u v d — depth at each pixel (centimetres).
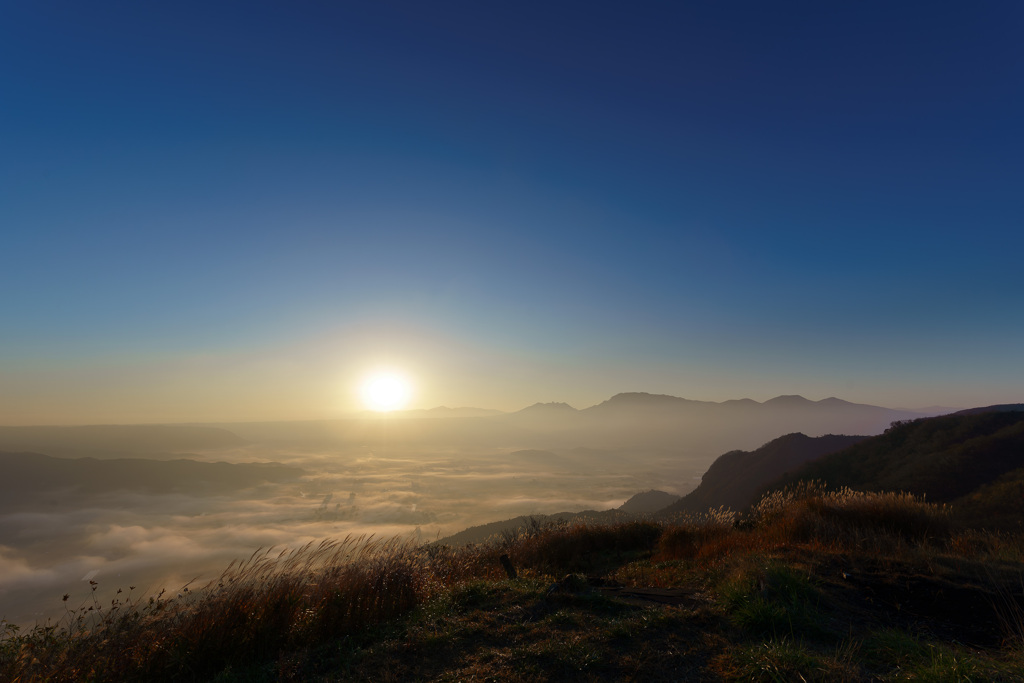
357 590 654
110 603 561
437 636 523
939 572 654
